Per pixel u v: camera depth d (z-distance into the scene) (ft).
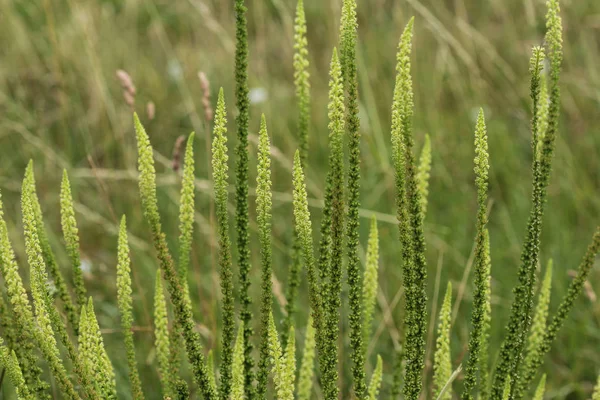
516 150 17.85
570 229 15.72
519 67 19.69
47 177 17.26
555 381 12.73
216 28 17.01
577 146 17.88
